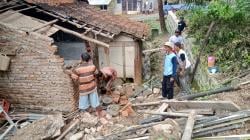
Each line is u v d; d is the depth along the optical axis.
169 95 10.08
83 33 11.14
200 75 11.08
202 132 6.84
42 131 8.48
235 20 11.27
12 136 8.74
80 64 9.96
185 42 14.09
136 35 12.23
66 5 13.01
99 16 12.99
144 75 13.72
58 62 9.59
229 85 9.09
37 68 9.77
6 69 9.77
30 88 10.08
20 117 9.84
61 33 12.10
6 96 10.33
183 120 7.49
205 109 8.12
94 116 9.34
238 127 6.79
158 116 8.19
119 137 7.55
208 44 11.65
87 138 8.44
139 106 9.65
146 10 29.75
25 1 11.80
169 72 9.84
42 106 10.21
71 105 9.99
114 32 11.87
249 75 9.54
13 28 9.48
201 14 13.61
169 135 6.67
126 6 29.73
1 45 9.70
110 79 11.02
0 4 11.43
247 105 7.86
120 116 9.28
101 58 12.50
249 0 11.28
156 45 17.61
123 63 12.82
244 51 10.43
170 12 20.72
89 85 9.30
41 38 9.43
